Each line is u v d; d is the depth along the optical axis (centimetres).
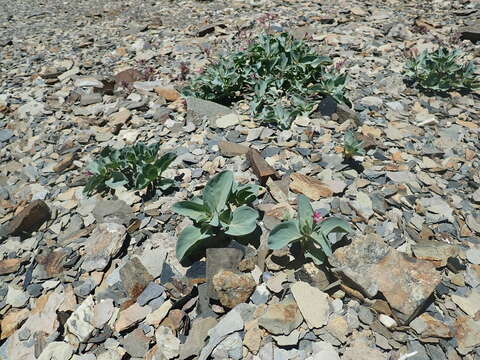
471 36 122
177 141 85
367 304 51
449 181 72
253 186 63
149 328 51
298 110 85
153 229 64
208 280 53
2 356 52
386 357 46
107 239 62
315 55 97
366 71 105
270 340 48
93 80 114
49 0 227
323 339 48
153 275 57
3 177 87
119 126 94
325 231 54
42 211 71
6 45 156
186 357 48
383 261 52
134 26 160
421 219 63
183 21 160
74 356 50
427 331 48
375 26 132
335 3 155
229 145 79
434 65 96
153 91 107
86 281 58
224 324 50
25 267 64
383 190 68
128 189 73
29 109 107
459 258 57
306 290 52
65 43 152
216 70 101
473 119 88
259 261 56
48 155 90
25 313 57
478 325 49
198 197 66
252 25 141
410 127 85
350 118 85
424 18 139
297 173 70
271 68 98
